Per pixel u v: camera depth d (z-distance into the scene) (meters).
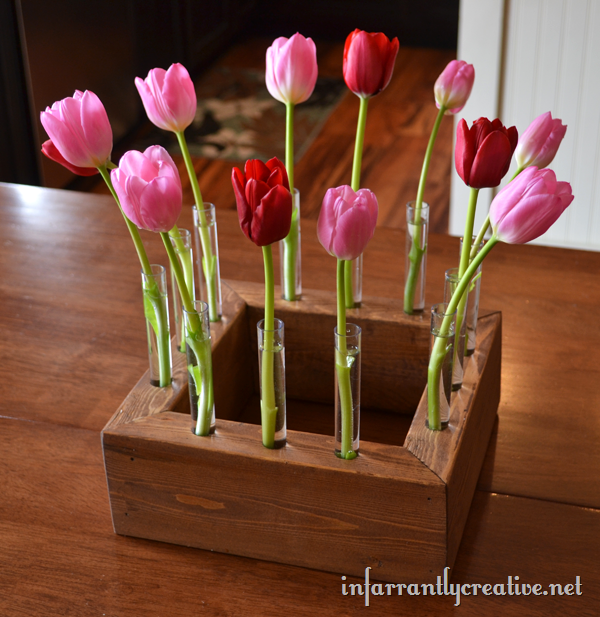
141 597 1.00
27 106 3.65
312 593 1.00
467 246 1.04
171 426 1.04
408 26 6.00
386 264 1.49
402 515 0.97
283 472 0.99
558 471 1.12
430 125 4.79
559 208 0.90
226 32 5.82
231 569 1.03
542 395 1.23
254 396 1.29
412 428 1.03
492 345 1.14
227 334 1.19
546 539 1.04
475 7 2.70
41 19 3.54
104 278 1.49
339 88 5.34
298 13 6.16
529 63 2.76
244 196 0.88
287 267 1.21
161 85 1.02
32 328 1.37
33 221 1.67
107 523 1.07
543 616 0.97
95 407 1.22
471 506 1.08
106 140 0.96
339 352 0.95
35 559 1.03
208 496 1.02
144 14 4.48
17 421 1.20
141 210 0.90
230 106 5.03
